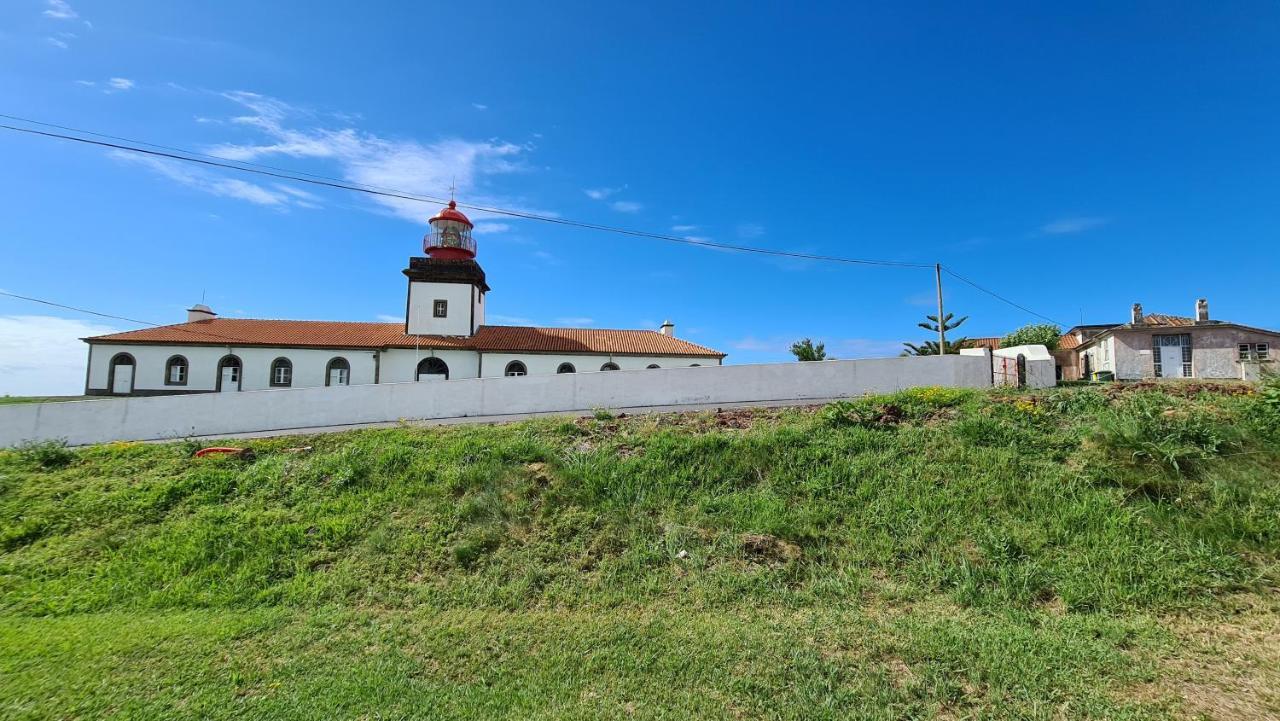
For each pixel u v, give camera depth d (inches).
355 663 198.7
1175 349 1171.3
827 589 237.1
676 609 231.0
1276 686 161.2
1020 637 191.8
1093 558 236.8
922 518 277.9
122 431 561.9
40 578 289.9
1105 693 161.5
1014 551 247.8
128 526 339.3
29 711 173.6
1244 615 200.2
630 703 169.0
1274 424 318.0
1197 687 162.6
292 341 1343.5
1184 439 303.1
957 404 417.1
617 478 340.5
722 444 369.7
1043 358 793.6
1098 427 327.0
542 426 458.0
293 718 167.6
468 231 1509.6
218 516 342.0
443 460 393.7
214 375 1305.4
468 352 1392.7
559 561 274.2
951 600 224.2
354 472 381.7
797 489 317.7
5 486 406.6
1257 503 254.4
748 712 161.9
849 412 397.7
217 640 218.2
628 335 1593.3
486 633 217.2
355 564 284.5
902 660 183.3
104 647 213.6
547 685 180.4
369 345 1347.2
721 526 289.6
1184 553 232.5
